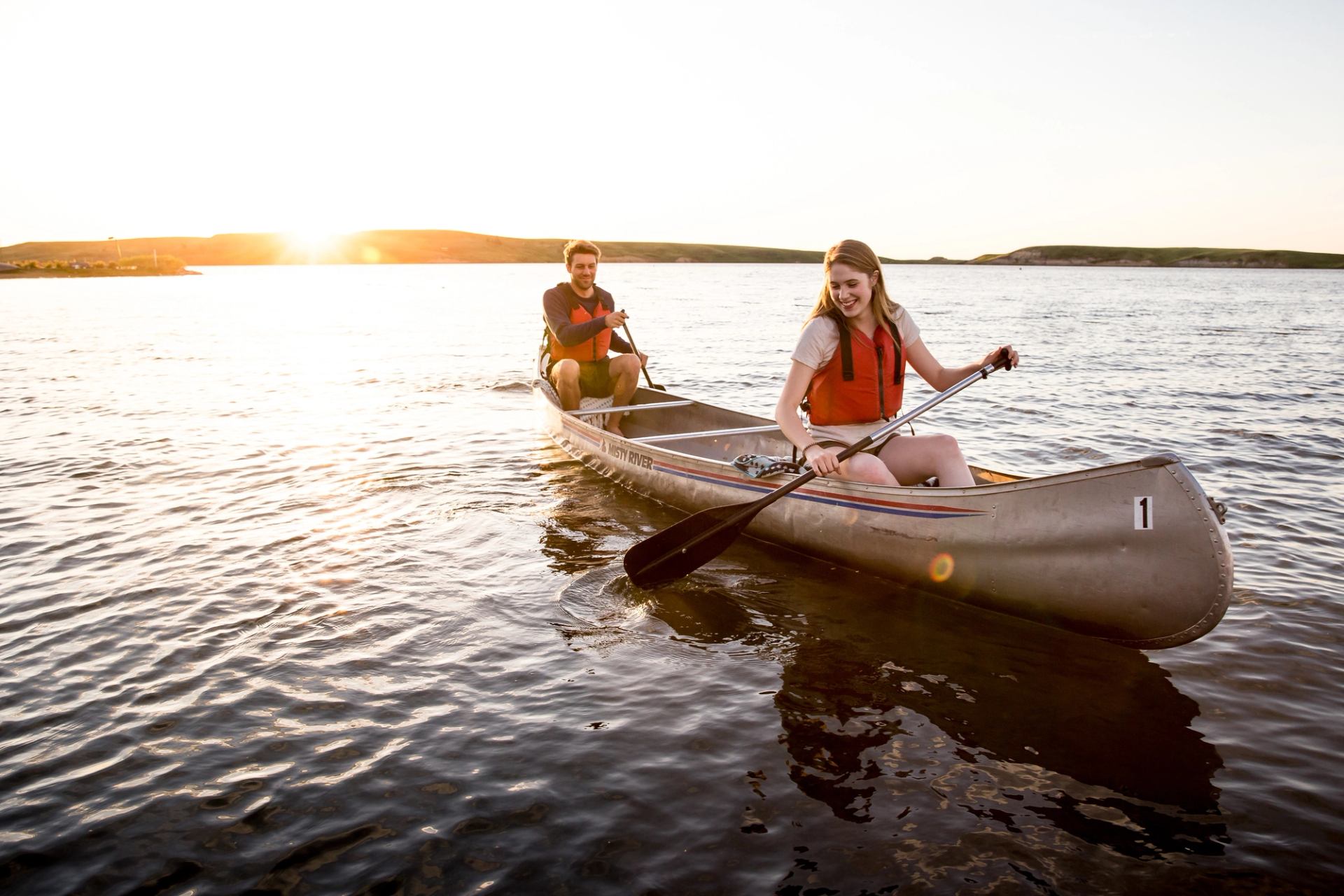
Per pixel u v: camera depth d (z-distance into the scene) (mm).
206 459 6418
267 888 2084
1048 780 2523
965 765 2607
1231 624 3525
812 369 3869
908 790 2484
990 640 3469
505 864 2170
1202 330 20203
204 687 3047
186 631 3484
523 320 24344
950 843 2248
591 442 6008
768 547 4598
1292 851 2193
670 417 6941
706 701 3000
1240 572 4066
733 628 3604
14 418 8070
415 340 17438
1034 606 3482
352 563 4266
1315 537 4539
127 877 2119
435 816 2357
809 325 3871
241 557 4320
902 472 4055
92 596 3816
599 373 6793
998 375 11547
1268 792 2445
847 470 3994
